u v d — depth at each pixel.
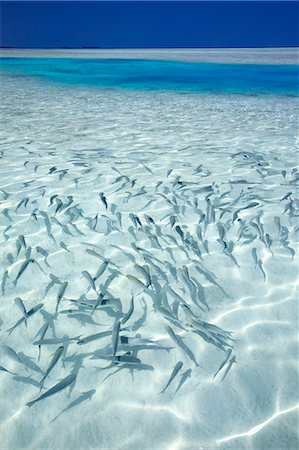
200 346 2.79
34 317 3.04
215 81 16.83
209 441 2.22
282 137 7.89
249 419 2.33
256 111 10.66
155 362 2.67
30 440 2.23
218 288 3.36
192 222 4.31
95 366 2.64
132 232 4.12
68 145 7.30
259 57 27.89
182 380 2.55
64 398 2.44
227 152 6.79
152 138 7.82
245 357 2.72
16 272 3.52
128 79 17.42
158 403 2.42
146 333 2.90
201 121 9.45
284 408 2.39
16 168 5.98
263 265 3.66
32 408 2.38
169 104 11.73
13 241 3.96
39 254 3.77
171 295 2.92
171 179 5.48
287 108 11.07
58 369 2.62
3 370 2.52
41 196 4.94
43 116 9.90
